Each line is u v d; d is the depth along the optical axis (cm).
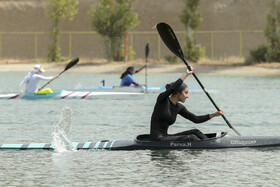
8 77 8856
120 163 2459
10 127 3553
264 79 8138
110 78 8700
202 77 8738
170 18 14825
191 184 2100
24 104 4972
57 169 2355
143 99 5553
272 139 2800
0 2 16425
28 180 2166
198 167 2375
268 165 2414
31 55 16138
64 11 11675
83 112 4397
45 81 8162
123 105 4966
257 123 3716
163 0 15075
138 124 3716
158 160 2508
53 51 11756
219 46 15350
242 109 4528
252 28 15288
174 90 2719
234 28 15350
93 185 2089
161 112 2720
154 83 7619
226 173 2272
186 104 4975
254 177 2206
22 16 16325
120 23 11100
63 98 5528
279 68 9762
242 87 6756
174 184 2102
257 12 15388
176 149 2730
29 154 2670
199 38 15450
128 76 5875
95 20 11244
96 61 11506
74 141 3056
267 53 10394
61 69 10506
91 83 7756
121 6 11162
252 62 10556
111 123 3753
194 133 2797
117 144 2759
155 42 14625
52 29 11769
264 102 5066
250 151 2691
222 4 15700
